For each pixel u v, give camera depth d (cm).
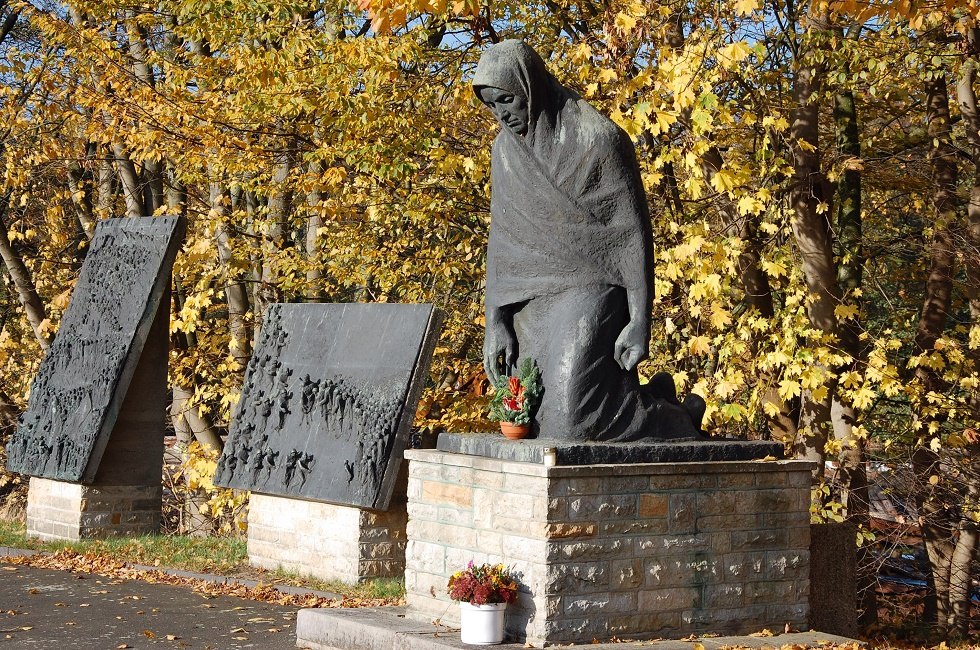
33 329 2509
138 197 2209
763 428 1658
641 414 897
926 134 1800
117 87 1745
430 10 1188
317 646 909
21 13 1873
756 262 1516
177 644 944
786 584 917
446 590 884
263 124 1725
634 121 1270
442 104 1694
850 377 1412
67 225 2600
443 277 1802
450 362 1791
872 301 2031
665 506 857
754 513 905
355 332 1357
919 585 1969
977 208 1675
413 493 927
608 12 1347
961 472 1584
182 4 1623
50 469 1655
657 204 1617
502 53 892
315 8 1702
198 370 2003
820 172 1474
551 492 801
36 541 1650
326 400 1338
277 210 1855
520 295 912
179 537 1653
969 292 1775
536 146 902
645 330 889
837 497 1559
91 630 1009
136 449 1669
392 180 1652
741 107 1477
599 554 821
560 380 878
